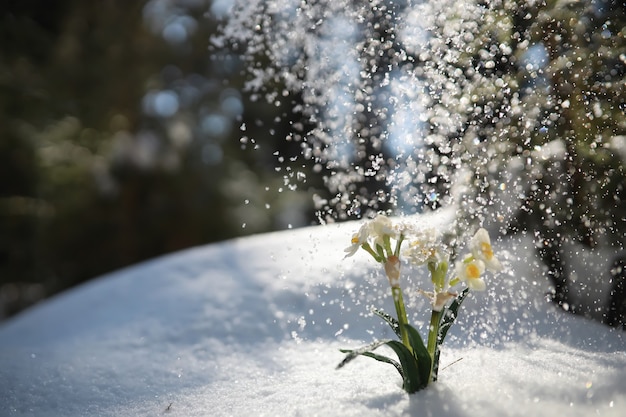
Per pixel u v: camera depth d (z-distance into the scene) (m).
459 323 1.17
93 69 4.57
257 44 1.32
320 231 1.73
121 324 1.50
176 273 1.73
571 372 0.92
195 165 4.71
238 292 1.49
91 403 1.07
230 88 4.86
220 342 1.32
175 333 1.39
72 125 4.51
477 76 1.16
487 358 1.00
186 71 4.91
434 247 0.89
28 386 1.14
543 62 1.16
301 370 1.12
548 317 1.17
